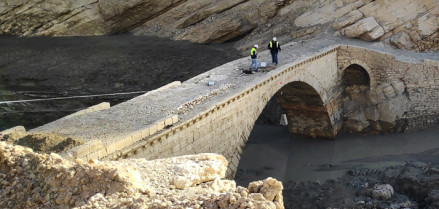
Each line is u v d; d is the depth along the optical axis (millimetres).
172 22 48031
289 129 33719
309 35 38438
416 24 35906
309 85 28344
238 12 45375
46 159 10227
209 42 44719
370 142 32156
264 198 8586
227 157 19922
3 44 46062
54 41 47000
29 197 9555
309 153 31156
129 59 39188
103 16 48625
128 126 16219
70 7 48719
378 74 32875
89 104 29766
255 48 24719
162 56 39875
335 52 32531
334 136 32625
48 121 27578
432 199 22094
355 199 23750
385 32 36188
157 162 11461
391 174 25922
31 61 39094
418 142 31281
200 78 23859
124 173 9844
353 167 28375
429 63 31469
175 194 9625
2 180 9961
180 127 16656
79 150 12883
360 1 38281
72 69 36656
